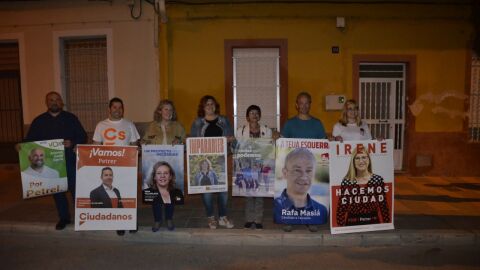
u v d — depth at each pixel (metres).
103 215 5.30
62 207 5.66
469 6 8.68
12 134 9.98
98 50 9.17
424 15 8.70
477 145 8.97
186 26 8.63
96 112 9.32
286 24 8.60
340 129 5.54
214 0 8.48
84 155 5.26
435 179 8.70
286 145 5.27
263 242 5.32
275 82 8.81
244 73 8.83
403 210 6.40
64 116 5.60
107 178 5.29
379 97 9.03
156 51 8.68
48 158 5.43
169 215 5.44
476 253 5.00
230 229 5.52
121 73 8.88
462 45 8.80
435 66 8.83
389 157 5.38
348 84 8.73
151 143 5.36
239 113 8.91
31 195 5.36
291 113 8.75
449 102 8.90
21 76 9.19
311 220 5.32
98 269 4.48
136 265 4.59
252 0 8.47
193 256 4.89
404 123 9.07
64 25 8.95
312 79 8.70
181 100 8.76
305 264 4.62
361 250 5.12
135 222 5.32
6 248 5.18
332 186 5.26
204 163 5.33
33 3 8.96
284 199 5.32
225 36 8.62
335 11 8.59
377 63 8.89
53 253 4.99
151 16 8.66
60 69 9.09
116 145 5.33
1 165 9.95
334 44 8.66
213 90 8.71
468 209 6.45
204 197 5.47
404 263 4.65
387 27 8.68
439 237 5.33
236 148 5.33
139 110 8.90
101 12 8.81
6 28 9.12
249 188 5.34
